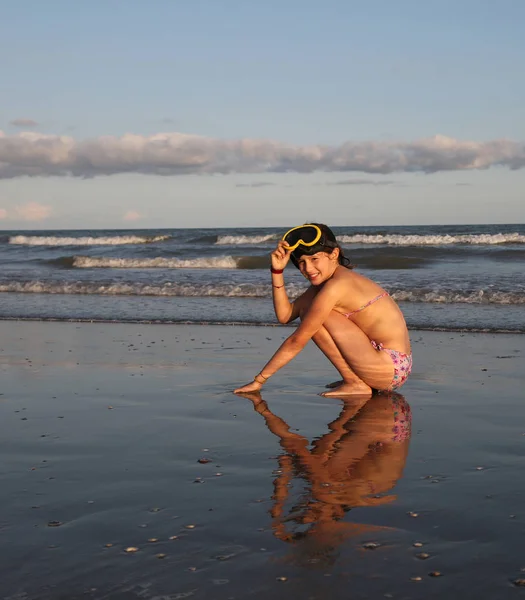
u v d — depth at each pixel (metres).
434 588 1.77
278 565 1.92
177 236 33.31
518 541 2.05
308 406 4.14
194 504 2.42
